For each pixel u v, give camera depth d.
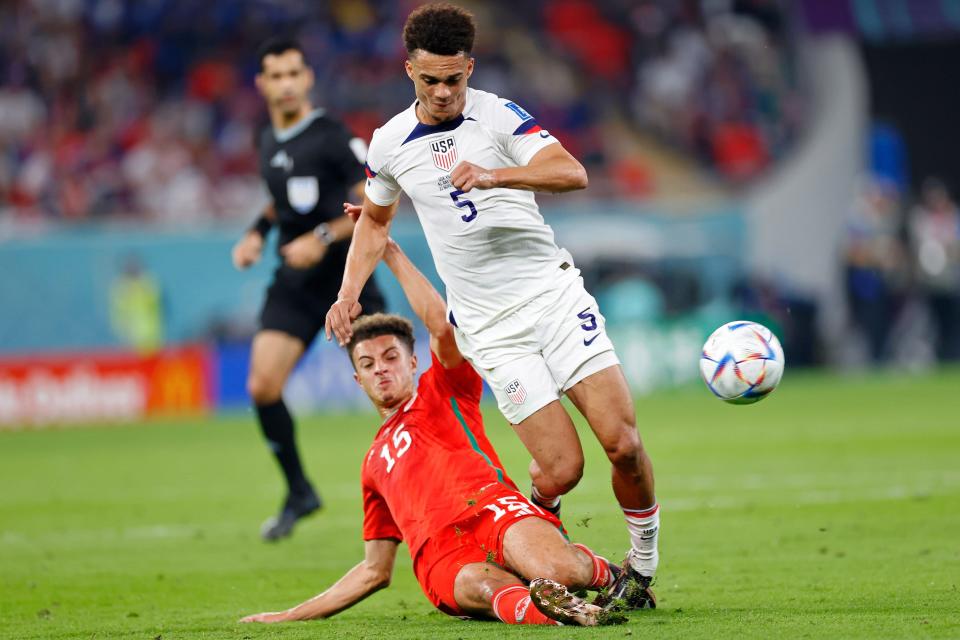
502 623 16.98
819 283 87.19
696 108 94.25
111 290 75.12
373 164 19.14
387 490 18.53
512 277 18.73
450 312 19.28
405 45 17.81
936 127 97.38
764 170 90.88
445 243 18.88
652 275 79.69
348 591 18.83
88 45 92.81
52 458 53.12
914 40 96.00
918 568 21.86
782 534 27.17
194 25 94.38
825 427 53.84
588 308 18.67
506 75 95.38
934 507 30.19
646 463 18.23
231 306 76.12
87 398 71.75
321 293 29.34
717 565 23.48
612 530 28.52
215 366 74.06
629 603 18.33
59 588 23.83
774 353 18.09
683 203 84.31
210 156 88.44
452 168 18.48
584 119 93.50
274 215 31.16
